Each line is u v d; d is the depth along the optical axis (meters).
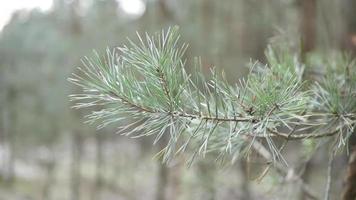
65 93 8.53
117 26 6.80
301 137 1.02
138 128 0.90
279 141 1.14
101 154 11.50
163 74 0.89
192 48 5.46
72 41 7.61
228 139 0.91
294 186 1.63
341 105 1.04
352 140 1.32
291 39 1.68
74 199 9.88
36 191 10.46
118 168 11.48
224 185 3.48
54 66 8.67
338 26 2.89
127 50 0.89
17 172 11.53
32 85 9.22
